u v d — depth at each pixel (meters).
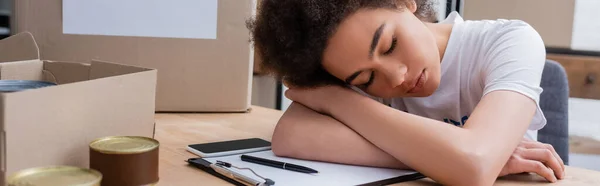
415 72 0.79
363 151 0.76
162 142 0.89
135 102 0.73
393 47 0.77
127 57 1.10
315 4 0.77
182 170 0.72
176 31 1.11
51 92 0.60
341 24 0.76
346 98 0.81
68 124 0.63
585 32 1.64
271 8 0.83
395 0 0.78
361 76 0.79
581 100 1.71
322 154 0.77
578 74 1.63
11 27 1.12
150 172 0.61
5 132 0.55
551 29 1.67
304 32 0.79
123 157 0.58
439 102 0.99
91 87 0.66
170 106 1.15
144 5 1.09
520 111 0.75
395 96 0.87
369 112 0.77
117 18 1.09
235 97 1.17
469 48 0.96
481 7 1.68
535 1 1.67
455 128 0.72
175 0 1.10
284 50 0.82
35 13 1.07
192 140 0.91
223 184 0.67
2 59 1.00
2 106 0.55
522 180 0.72
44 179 0.52
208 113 1.17
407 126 0.73
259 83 1.73
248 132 0.98
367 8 0.76
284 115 0.86
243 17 1.14
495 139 0.71
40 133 0.59
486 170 0.68
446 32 0.99
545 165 0.73
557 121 1.16
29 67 0.89
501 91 0.78
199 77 1.14
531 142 0.79
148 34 1.10
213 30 1.13
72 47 1.09
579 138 1.73
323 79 0.87
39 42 1.08
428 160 0.70
